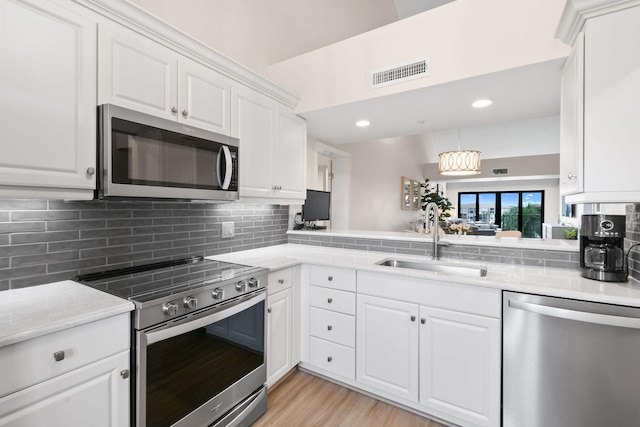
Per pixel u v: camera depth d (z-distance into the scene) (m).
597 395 1.37
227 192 1.88
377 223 5.55
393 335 1.90
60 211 1.48
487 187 10.30
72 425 1.05
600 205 2.01
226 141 1.88
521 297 1.52
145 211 1.84
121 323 1.19
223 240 2.37
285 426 1.76
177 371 1.38
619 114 1.33
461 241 2.21
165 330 1.30
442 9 1.92
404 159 7.06
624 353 1.32
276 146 2.37
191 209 2.12
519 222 9.86
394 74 2.09
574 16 1.42
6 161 1.07
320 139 3.49
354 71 2.27
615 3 1.31
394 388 1.90
